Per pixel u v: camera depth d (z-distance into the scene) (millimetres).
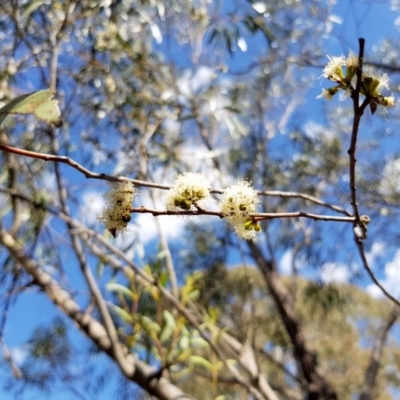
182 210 1371
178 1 4625
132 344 3355
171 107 4676
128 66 4426
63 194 3795
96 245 3961
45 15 4023
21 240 4062
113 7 3875
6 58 4191
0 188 3738
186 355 3250
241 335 6219
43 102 1319
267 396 3844
